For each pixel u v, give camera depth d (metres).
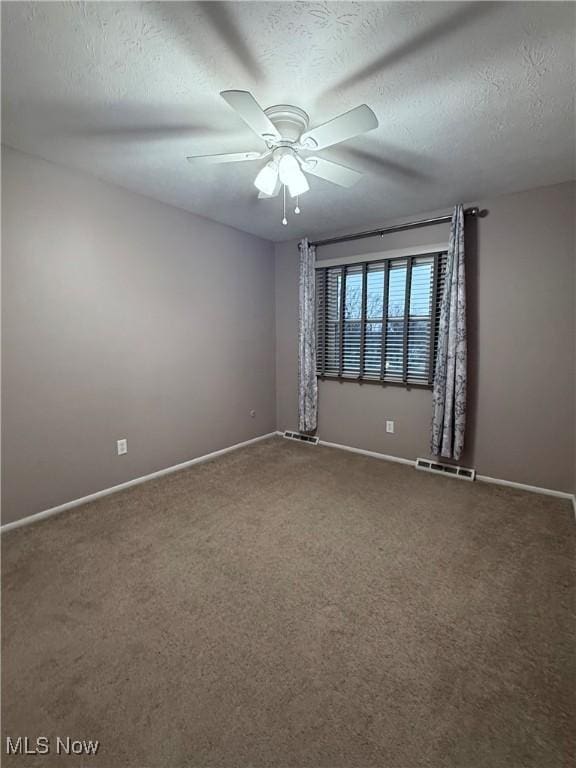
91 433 2.69
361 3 1.19
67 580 1.82
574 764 1.04
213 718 1.16
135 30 1.29
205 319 3.53
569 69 1.49
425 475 3.23
